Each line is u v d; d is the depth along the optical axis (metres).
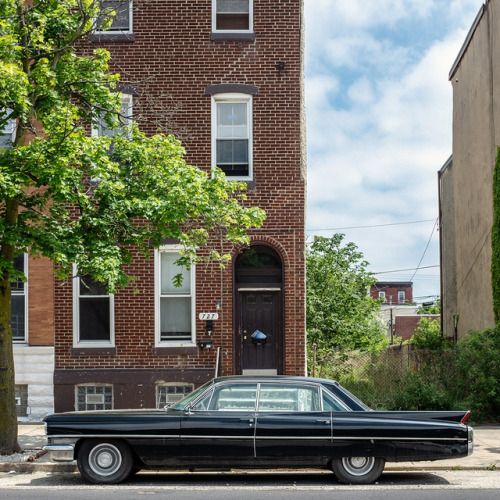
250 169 18.44
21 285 18.30
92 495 10.29
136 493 10.47
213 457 11.20
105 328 18.27
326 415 11.23
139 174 14.25
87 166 14.11
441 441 11.15
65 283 18.14
